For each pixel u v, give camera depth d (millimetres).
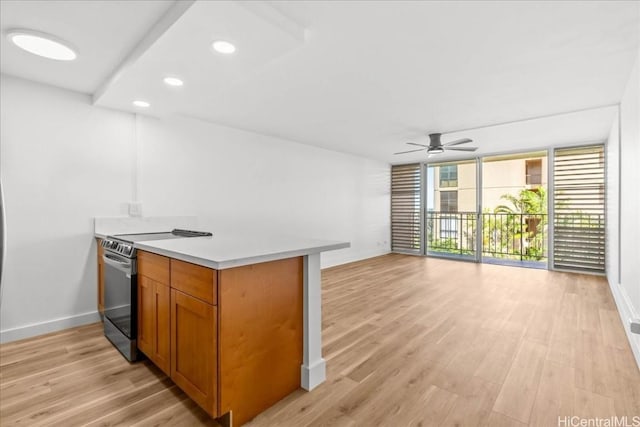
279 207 4566
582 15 1670
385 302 3441
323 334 2578
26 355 2188
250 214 4164
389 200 7043
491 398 1711
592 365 2055
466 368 2029
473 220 6547
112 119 2934
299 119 3609
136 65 2027
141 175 3119
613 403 1658
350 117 3516
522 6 1593
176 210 3395
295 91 2748
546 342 2410
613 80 2523
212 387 1437
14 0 1531
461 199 6715
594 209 4809
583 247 4902
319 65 2246
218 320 1425
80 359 2135
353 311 3145
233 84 2574
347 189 5848
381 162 6781
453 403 1672
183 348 1625
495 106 3141
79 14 1648
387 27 1769
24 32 1776
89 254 2797
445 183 6938
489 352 2248
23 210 2473
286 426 1504
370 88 2676
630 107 2498
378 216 6691
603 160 4742
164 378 1908
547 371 1984
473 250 6570
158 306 1832
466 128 3994
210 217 3711
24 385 1825
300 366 1832
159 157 3258
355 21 1707
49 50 1992
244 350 1530
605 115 3432
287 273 1756
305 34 1827
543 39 1909
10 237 2418
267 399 1642
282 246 1832
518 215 6395
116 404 1660
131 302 2061
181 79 2248
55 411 1599
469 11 1631
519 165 6406
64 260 2666
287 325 1754
